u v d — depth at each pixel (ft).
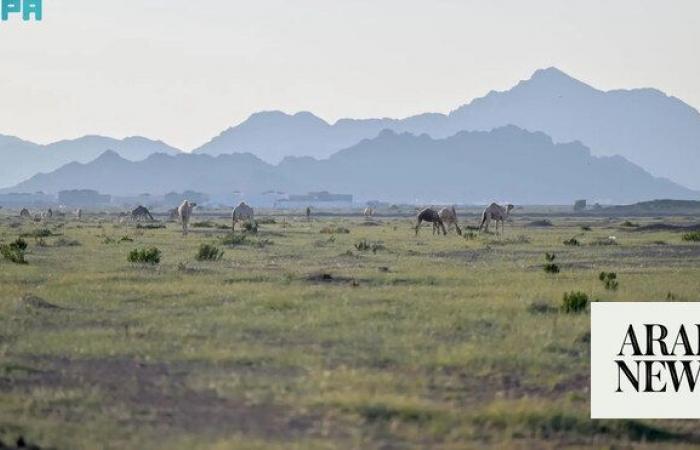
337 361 199.82
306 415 157.07
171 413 158.30
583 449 145.38
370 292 317.83
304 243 647.97
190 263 445.37
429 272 401.08
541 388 181.68
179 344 219.41
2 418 152.35
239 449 135.03
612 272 397.60
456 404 165.68
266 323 247.91
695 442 156.04
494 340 225.15
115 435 144.36
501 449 140.36
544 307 279.49
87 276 364.99
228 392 171.53
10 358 201.67
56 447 137.39
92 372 190.08
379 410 157.58
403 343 219.61
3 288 321.32
